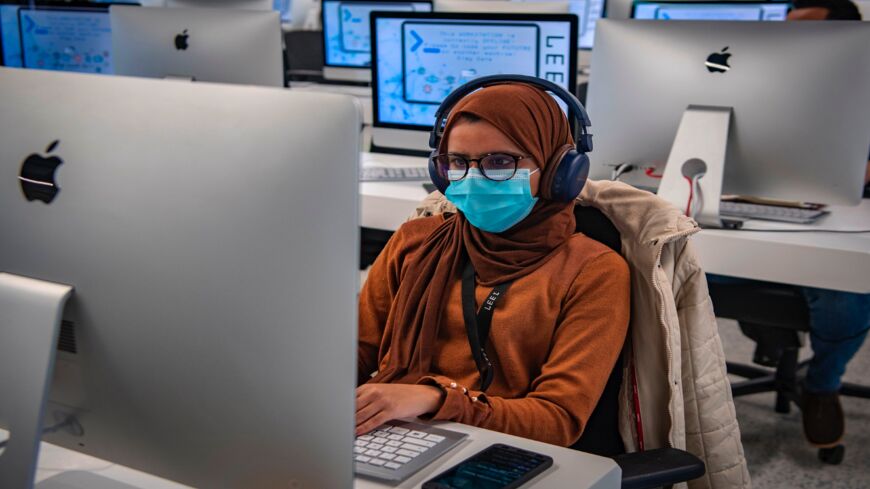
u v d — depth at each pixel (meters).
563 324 1.25
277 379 0.74
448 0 3.18
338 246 0.70
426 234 1.42
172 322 0.78
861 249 1.87
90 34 3.26
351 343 0.71
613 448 1.29
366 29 4.00
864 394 2.57
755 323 2.24
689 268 1.29
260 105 0.73
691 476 1.08
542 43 2.39
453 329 1.31
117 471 0.97
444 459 0.98
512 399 1.21
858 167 1.98
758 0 3.54
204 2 3.86
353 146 0.69
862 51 1.90
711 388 1.32
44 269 0.83
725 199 2.33
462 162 1.28
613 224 1.33
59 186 0.81
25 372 0.82
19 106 0.84
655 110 2.11
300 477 0.76
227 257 0.74
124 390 0.82
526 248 1.29
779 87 1.98
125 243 0.79
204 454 0.80
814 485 2.27
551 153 1.28
